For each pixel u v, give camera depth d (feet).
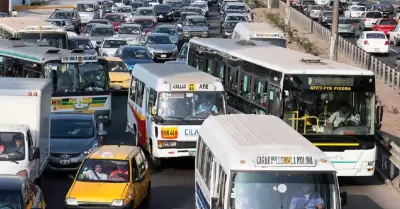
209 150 68.44
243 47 125.08
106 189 79.46
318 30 291.99
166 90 104.22
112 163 82.99
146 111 111.04
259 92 103.35
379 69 194.39
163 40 228.84
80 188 79.56
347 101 93.50
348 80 93.25
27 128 84.79
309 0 404.16
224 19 290.35
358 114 93.66
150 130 107.34
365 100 93.81
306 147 59.98
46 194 92.43
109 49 216.54
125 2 383.86
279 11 405.59
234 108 116.98
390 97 170.81
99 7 340.39
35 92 87.40
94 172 82.07
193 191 96.12
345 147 93.09
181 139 103.96
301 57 105.81
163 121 103.76
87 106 127.03
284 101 93.25
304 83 92.94
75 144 101.30
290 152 58.75
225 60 123.44
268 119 73.36
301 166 58.08
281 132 65.92
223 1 390.63
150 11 314.76
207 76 108.27
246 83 110.83
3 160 82.48
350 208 88.89
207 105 104.99
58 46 170.30
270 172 57.88
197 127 104.06
